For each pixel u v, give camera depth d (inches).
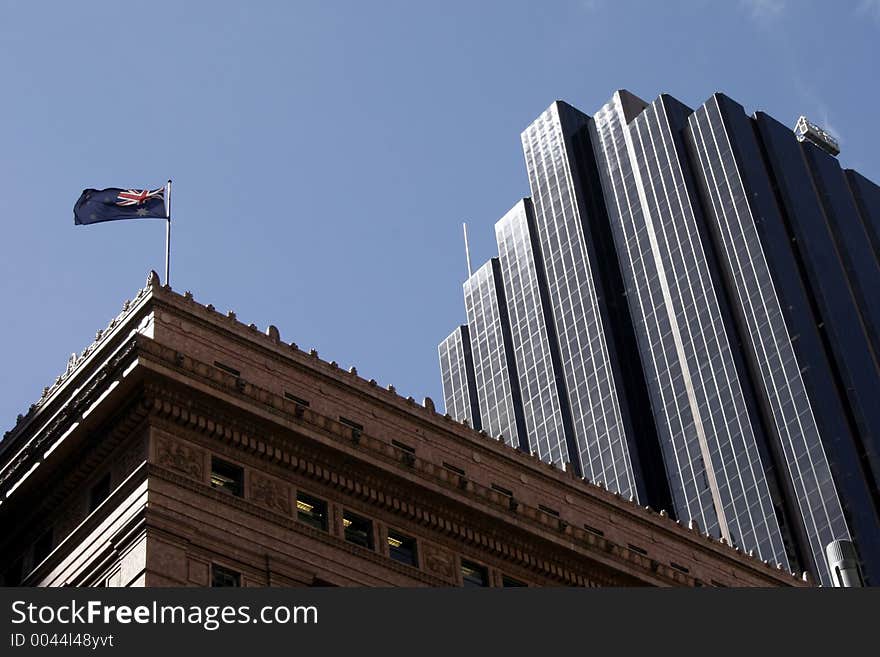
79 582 2765.7
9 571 3056.1
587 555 3393.2
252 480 2928.2
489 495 3275.1
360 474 3093.0
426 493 3171.8
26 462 3063.5
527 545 3316.9
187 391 2901.1
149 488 2738.7
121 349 2945.4
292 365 3208.7
